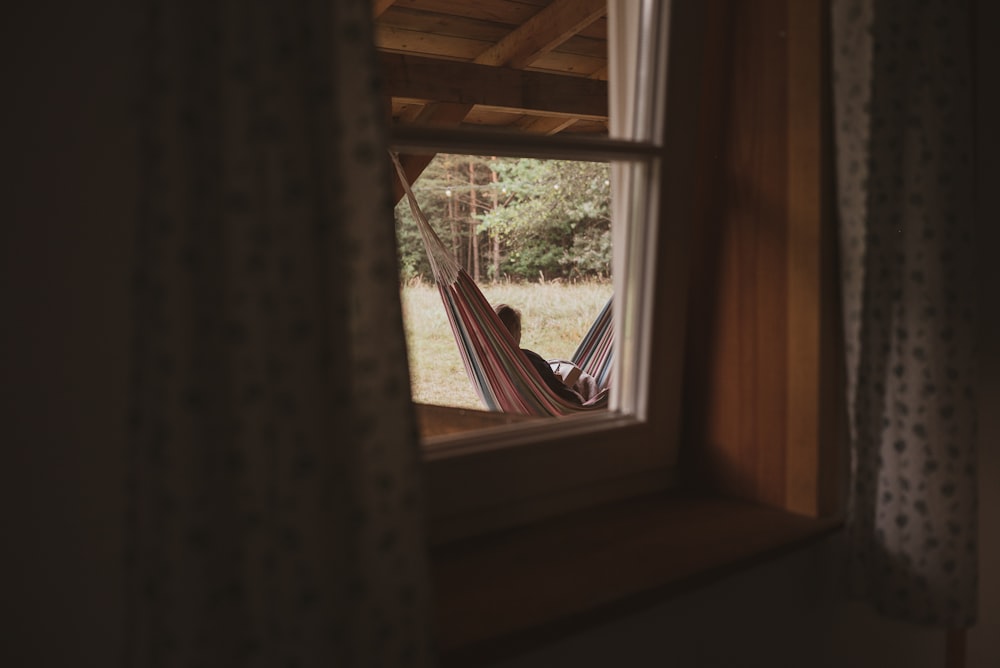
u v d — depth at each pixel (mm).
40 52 661
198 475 571
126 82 706
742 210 1260
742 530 1156
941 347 1130
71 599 716
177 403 562
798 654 1249
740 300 1280
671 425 1338
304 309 599
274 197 586
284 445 598
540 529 1161
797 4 1149
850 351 1166
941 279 1129
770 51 1193
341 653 632
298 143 595
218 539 596
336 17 631
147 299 563
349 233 661
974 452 1156
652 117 1209
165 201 555
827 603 1293
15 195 657
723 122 1269
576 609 885
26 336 671
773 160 1209
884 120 1117
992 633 1662
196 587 574
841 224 1155
